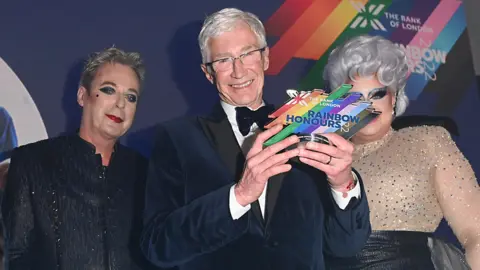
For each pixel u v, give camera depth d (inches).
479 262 110.0
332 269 115.9
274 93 190.9
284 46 194.5
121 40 177.9
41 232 115.4
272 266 99.5
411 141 120.9
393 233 116.6
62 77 170.4
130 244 121.9
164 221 97.4
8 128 163.2
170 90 181.0
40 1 171.5
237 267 99.2
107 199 122.0
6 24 167.6
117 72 128.6
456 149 120.8
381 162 120.4
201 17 187.8
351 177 96.5
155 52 181.2
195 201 95.7
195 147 103.3
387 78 120.0
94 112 126.3
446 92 212.5
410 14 212.7
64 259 115.1
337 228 100.3
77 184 120.4
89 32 174.9
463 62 216.7
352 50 121.3
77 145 124.1
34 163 120.1
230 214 92.7
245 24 104.9
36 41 169.6
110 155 128.7
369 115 95.6
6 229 116.3
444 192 116.6
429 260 115.8
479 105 216.7
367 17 206.2
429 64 211.9
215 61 104.6
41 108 167.0
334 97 96.0
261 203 103.7
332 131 94.7
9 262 114.0
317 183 105.6
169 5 185.0
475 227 113.0
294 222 101.9
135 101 130.1
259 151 92.4
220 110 108.3
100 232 119.1
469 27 229.6
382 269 114.3
